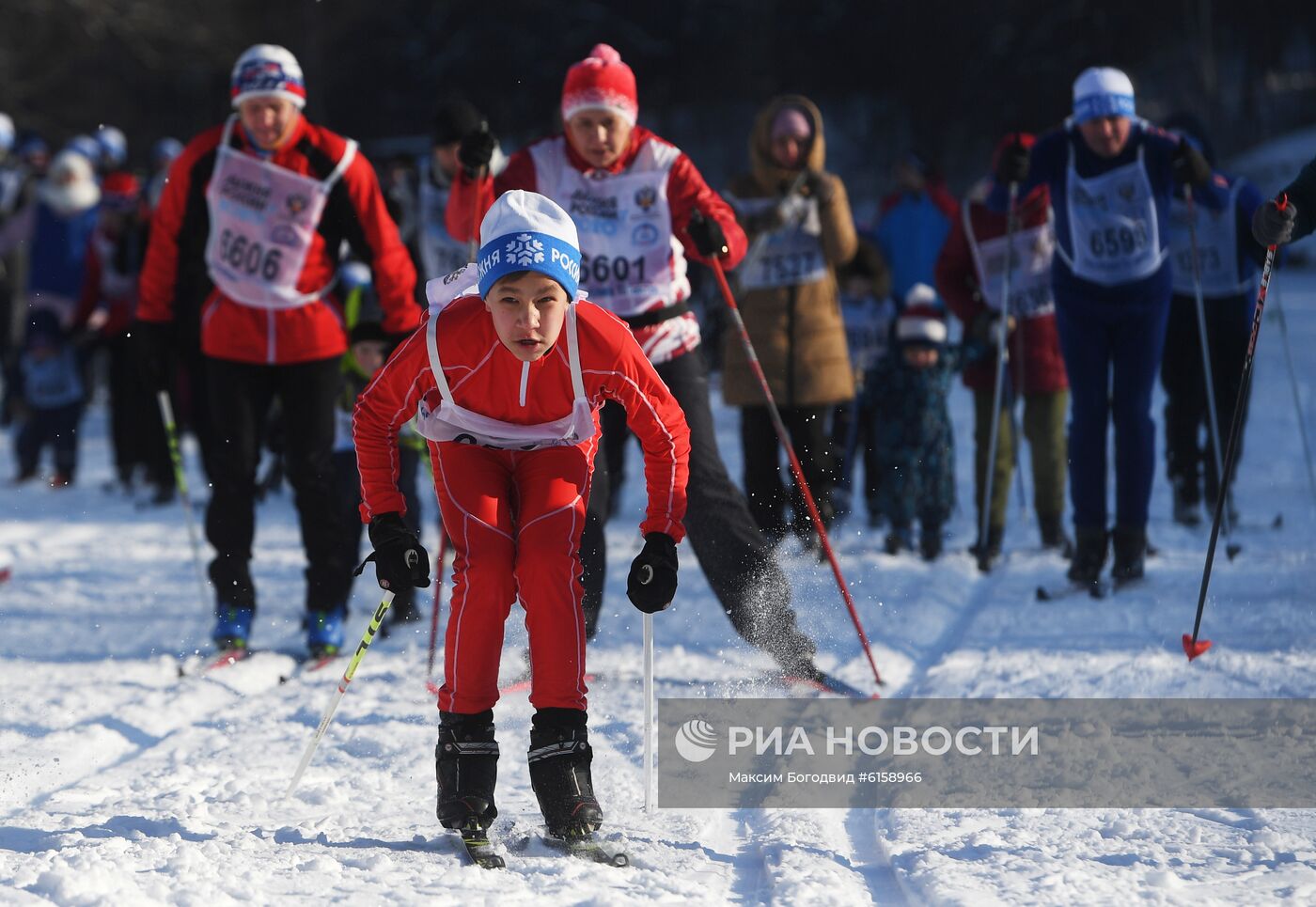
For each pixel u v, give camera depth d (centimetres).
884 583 1656
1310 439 2664
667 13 10038
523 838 845
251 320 1368
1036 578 1698
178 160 1391
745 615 1213
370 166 1386
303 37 9206
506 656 1271
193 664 1345
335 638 1394
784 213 1678
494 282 791
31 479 2827
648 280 1222
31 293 2794
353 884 762
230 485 1388
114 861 786
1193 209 1631
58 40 8425
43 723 1155
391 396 852
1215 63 10112
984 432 1834
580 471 869
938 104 9769
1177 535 1902
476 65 9556
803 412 1697
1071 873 769
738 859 838
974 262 1831
